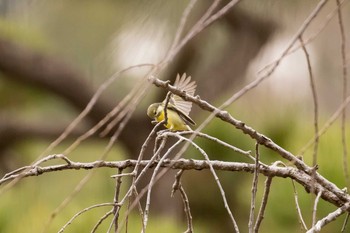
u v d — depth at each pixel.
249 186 12.21
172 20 8.21
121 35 8.43
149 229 9.32
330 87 10.50
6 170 13.42
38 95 13.17
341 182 9.49
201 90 11.61
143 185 10.22
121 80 11.29
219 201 12.39
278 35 9.45
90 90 12.02
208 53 11.67
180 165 4.11
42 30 11.19
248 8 8.84
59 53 12.08
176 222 11.50
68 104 12.73
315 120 3.68
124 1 9.48
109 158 12.59
